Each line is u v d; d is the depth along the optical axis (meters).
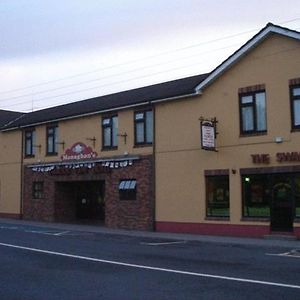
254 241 20.12
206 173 23.42
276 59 21.48
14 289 10.59
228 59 22.70
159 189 25.45
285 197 20.88
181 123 24.72
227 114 22.89
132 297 9.69
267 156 21.33
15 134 36.19
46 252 16.69
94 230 26.17
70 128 31.36
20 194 35.09
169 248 18.08
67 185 32.88
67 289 10.55
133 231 25.58
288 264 13.77
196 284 10.87
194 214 23.81
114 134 28.41
